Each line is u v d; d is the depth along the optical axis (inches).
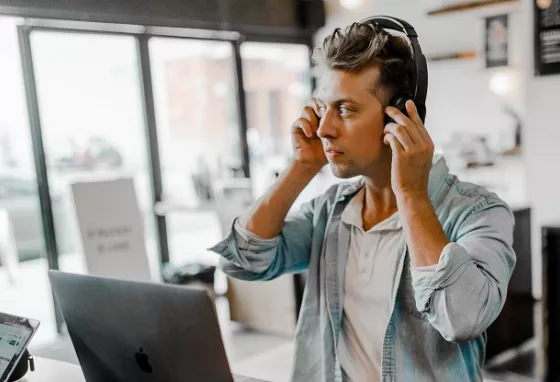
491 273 37.1
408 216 38.2
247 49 227.3
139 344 40.1
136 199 164.2
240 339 165.5
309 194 164.9
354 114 41.1
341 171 42.9
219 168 219.9
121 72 192.7
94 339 43.5
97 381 46.6
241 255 49.2
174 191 209.0
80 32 177.2
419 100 41.6
